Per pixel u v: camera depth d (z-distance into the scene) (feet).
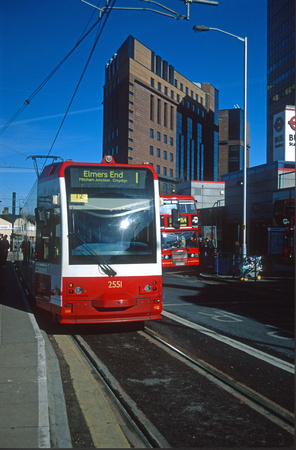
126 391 17.17
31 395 14.92
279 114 98.17
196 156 347.36
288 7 228.84
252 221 101.71
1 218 252.21
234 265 65.16
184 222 77.82
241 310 37.88
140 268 27.07
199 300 43.93
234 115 393.91
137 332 28.63
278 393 16.88
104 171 27.86
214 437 13.07
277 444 12.62
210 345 24.93
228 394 16.84
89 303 26.11
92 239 26.73
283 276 68.49
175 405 15.67
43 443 11.35
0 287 49.03
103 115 304.91
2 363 18.85
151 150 284.82
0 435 11.80
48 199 29.40
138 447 12.39
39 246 31.94
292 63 225.35
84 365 20.93
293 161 94.27
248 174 104.32
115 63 286.66
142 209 28.07
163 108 300.20
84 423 13.97
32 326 26.91
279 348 24.23
